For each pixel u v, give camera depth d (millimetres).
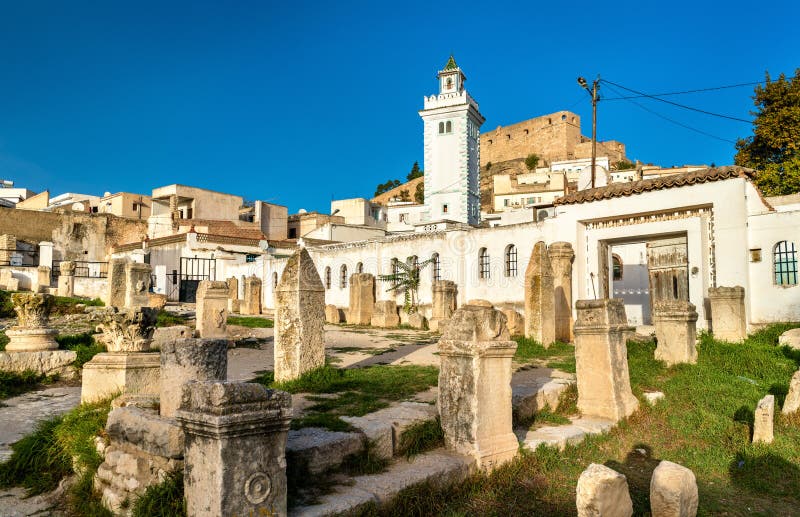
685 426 9867
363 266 29938
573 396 10648
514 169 99875
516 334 18000
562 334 18375
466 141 49562
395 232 54188
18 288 28688
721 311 15648
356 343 17781
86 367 9234
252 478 4848
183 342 6797
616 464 8312
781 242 16094
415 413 8031
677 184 17672
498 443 7383
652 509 6074
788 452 8758
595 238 19891
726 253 16750
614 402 9750
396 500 6012
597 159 82188
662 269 19234
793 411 10172
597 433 9094
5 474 7312
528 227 22453
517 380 11195
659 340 13812
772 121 27953
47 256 37719
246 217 59938
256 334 20422
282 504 5062
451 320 7590
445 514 6133
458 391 7352
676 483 5965
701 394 11297
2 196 68938
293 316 10617
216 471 4684
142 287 23047
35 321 13805
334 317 27328
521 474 7285
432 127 50969
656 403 10805
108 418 6930
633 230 18938
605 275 20000
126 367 9047
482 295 24000
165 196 52938
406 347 16531
